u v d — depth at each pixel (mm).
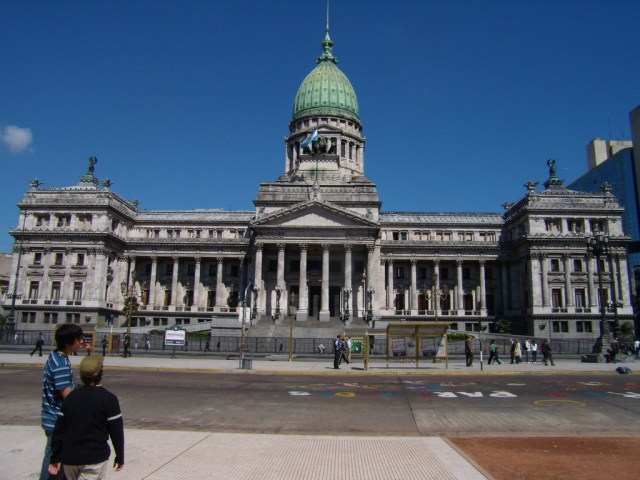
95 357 10000
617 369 45719
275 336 83250
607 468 14523
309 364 52625
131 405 25656
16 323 103562
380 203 108375
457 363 56688
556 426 21031
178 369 44812
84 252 106375
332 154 121000
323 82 137875
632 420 22281
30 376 37938
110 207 108562
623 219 179500
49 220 108750
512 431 20078
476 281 117562
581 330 101562
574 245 104500
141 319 114188
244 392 30828
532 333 102688
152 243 115688
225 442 17312
